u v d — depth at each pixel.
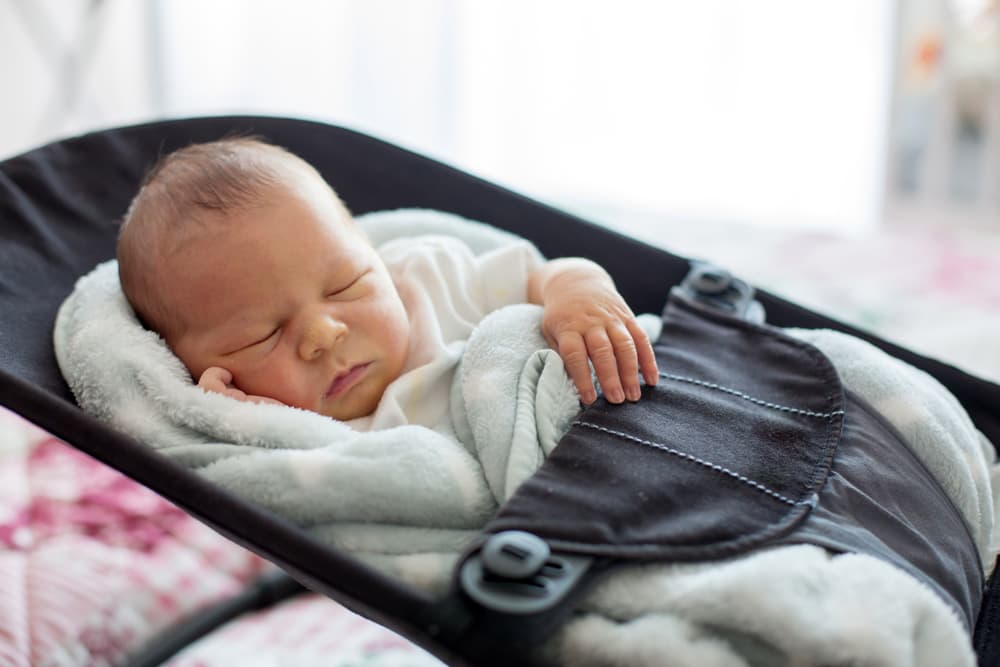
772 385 0.90
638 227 2.43
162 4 2.52
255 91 2.64
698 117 2.47
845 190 2.41
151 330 0.95
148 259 0.92
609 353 0.87
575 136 2.57
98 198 1.12
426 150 2.62
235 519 0.69
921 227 2.40
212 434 0.85
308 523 0.78
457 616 0.63
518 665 0.62
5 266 1.01
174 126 1.19
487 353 0.90
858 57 2.32
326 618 1.37
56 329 0.97
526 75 2.54
